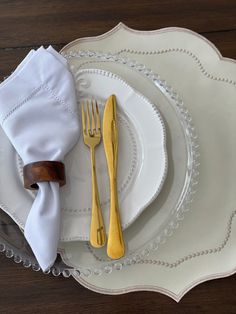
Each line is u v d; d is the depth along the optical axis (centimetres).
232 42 69
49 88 59
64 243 58
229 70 67
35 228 54
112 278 60
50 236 54
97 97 60
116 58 64
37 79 60
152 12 71
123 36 69
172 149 60
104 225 55
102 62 64
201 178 63
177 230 62
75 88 60
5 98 58
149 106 59
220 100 66
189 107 66
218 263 61
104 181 57
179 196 58
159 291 60
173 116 61
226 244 61
